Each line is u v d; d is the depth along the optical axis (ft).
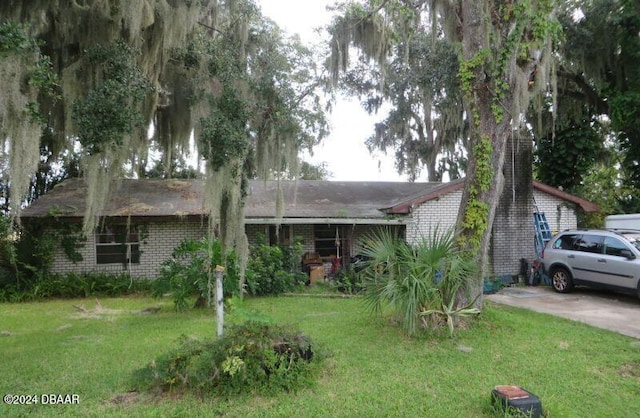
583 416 14.15
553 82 38.24
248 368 15.76
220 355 15.72
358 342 22.52
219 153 26.71
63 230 43.01
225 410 14.53
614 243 35.53
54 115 32.14
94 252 44.04
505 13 26.89
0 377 17.89
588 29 47.19
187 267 33.53
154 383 16.24
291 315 29.81
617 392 16.12
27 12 23.80
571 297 37.27
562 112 54.49
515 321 26.71
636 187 57.31
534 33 26.58
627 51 45.37
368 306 26.84
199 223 45.98
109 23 27.66
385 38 42.57
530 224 47.42
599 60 47.55
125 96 24.62
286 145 31.71
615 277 34.68
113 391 16.25
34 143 20.62
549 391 16.14
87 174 26.68
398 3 38.47
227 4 33.55
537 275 44.11
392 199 54.24
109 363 19.58
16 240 40.98
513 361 19.60
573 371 18.29
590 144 55.06
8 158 21.07
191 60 29.94
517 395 14.16
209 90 28.50
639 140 51.13
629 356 20.33
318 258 47.52
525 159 47.83
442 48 47.06
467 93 28.12
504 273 46.11
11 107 19.75
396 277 23.89
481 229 27.14
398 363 19.38
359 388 16.48
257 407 14.75
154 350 21.49
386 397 15.65
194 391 15.71
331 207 49.57
